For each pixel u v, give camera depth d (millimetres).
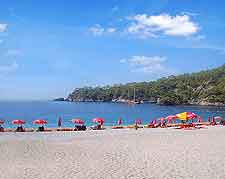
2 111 156750
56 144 29656
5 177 16891
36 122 48250
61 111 159500
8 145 28828
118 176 17094
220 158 21938
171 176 17047
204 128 49781
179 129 47906
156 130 46125
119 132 43031
